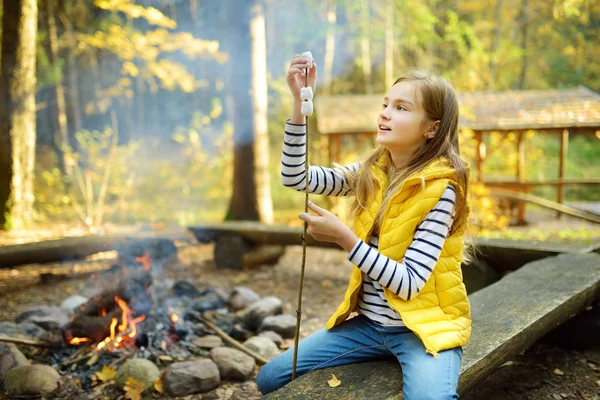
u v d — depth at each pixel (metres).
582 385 2.80
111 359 3.04
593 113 10.05
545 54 18.20
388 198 1.80
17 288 5.09
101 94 15.41
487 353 2.10
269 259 5.95
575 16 15.81
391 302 1.77
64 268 5.80
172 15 13.97
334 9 17.30
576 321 3.23
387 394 1.73
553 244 4.25
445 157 1.83
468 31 16.98
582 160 15.86
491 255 4.27
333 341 1.99
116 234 5.63
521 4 17.55
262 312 3.74
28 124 8.12
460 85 16.31
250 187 7.56
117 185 12.27
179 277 5.45
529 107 10.41
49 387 2.70
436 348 1.72
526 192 10.51
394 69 19.42
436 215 1.74
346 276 5.46
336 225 1.70
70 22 13.59
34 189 10.97
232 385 2.86
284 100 17.30
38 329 3.50
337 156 10.55
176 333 3.37
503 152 13.47
